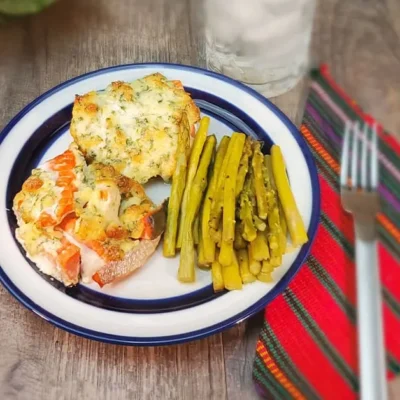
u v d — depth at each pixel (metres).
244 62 0.60
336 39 0.65
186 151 0.53
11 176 0.53
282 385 0.44
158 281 0.48
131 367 0.46
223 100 0.58
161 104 0.54
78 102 0.54
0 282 0.47
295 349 0.46
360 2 0.69
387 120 0.59
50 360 0.46
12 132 0.55
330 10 0.68
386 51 0.64
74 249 0.47
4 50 0.64
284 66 0.60
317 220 0.50
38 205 0.48
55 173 0.50
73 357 0.46
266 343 0.46
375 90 0.61
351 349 0.46
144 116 0.53
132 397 0.44
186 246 0.49
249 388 0.45
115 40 0.66
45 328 0.47
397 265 0.50
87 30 0.66
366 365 0.43
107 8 0.68
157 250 0.50
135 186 0.50
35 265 0.48
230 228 0.48
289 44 0.59
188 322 0.46
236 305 0.46
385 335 0.46
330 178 0.55
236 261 0.48
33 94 0.61
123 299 0.47
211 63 0.63
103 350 0.46
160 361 0.46
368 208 0.52
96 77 0.58
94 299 0.47
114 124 0.53
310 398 0.44
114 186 0.49
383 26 0.67
